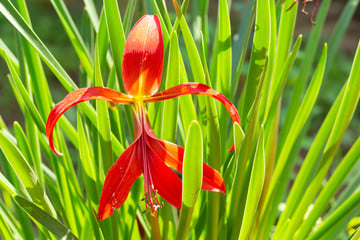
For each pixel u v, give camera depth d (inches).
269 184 24.0
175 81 20.7
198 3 26.4
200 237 23.5
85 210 22.4
